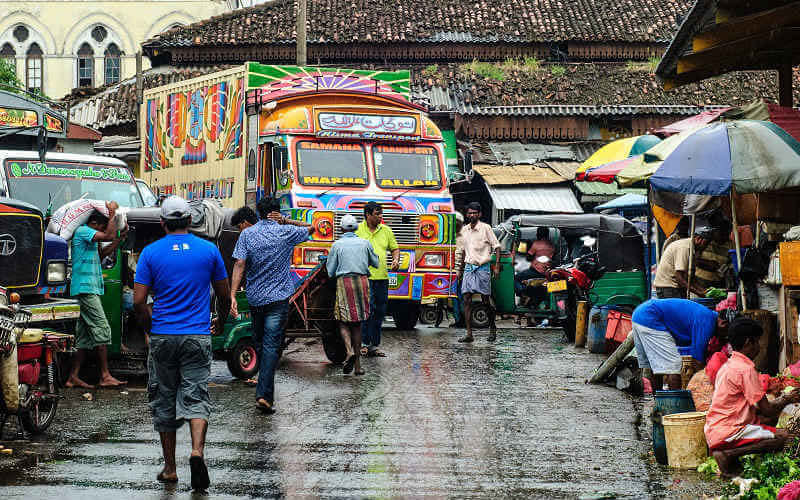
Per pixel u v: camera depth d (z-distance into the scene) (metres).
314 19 35.56
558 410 9.90
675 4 36.28
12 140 19.75
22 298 10.01
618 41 34.50
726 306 10.37
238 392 11.00
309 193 16.75
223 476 7.12
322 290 13.06
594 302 15.72
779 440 7.27
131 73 46.94
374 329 13.88
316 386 11.32
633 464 7.66
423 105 18.05
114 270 11.41
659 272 12.52
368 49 34.53
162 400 7.03
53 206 13.91
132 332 12.02
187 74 33.91
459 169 30.16
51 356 8.86
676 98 31.42
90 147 27.34
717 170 10.02
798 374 8.27
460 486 6.90
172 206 7.26
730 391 7.34
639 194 23.88
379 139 17.42
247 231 9.86
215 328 7.62
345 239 12.19
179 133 19.91
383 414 9.60
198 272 7.13
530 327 19.48
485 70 32.41
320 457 7.76
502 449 8.12
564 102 31.14
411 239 17.28
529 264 19.80
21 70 46.84
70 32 46.91
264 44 34.59
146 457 7.73
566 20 35.28
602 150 14.94
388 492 6.71
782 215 11.00
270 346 9.67
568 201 28.42
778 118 12.49
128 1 46.91
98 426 8.93
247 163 17.31
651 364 9.09
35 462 7.50
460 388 11.19
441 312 19.22
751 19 10.67
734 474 7.24
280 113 17.14
